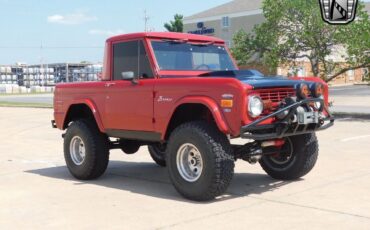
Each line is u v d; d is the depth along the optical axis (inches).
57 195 279.9
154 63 283.0
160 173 345.1
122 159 408.2
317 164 353.1
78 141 326.3
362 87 1920.5
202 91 247.4
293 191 274.5
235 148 266.8
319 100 259.8
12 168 373.7
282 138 274.2
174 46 296.4
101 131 308.8
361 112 840.3
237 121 234.2
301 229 207.2
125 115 289.7
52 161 407.5
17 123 788.0
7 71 3260.3
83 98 319.3
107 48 308.5
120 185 305.6
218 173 244.7
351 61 810.8
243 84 234.2
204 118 267.7
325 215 226.5
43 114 965.2
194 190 252.8
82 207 251.9
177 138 257.3
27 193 286.0
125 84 288.8
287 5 834.2
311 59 858.8
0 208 252.8
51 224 224.1
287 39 861.8
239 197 263.7
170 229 211.8
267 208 240.7
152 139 278.1
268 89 246.4
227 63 321.4
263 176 319.9
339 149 426.9
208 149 244.8
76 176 326.6
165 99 265.1
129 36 295.0
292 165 296.8
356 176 309.6
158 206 250.4
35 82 3255.4
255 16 2076.8
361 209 235.3
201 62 306.2
